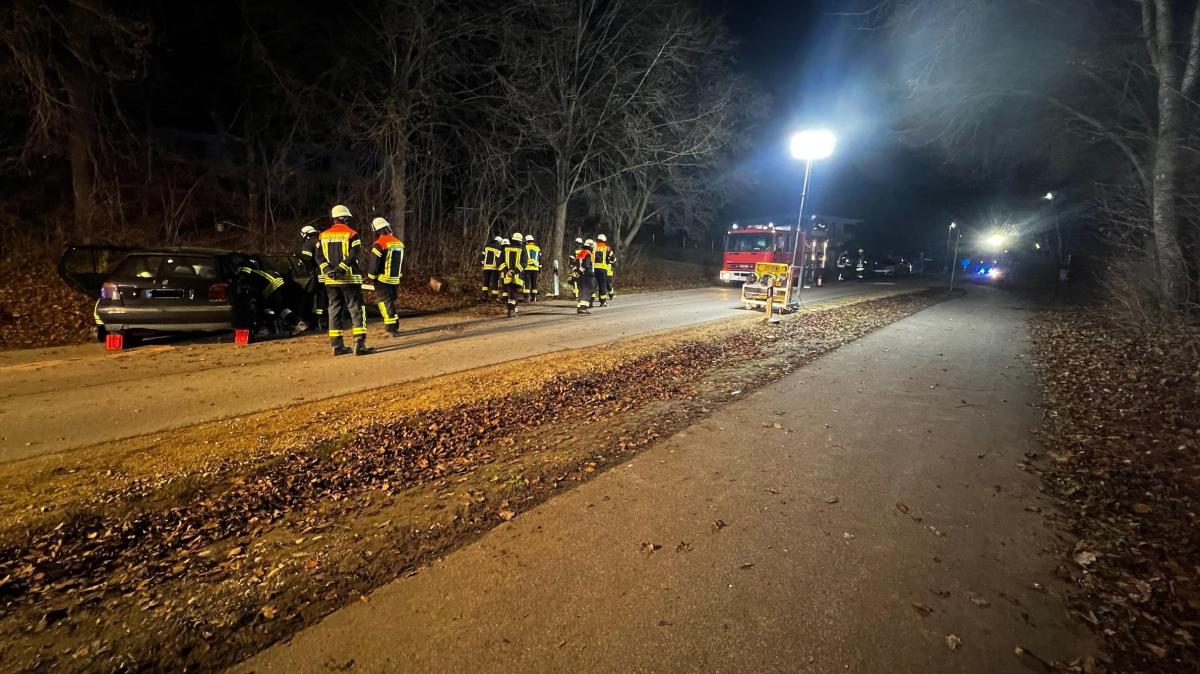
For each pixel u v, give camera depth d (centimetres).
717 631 284
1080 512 416
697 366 848
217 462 456
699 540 367
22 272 1229
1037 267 3562
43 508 378
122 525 372
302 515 395
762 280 1611
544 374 760
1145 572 341
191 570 330
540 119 1866
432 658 264
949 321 1455
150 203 1706
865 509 414
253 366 791
